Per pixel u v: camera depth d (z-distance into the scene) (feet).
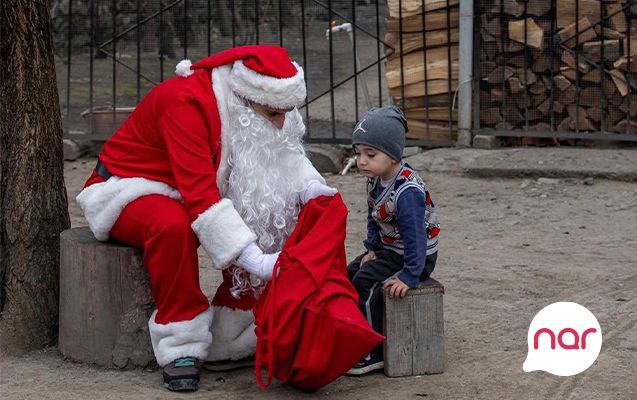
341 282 14.99
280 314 14.71
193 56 49.98
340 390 15.44
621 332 17.87
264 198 15.53
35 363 16.87
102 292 16.25
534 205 27.73
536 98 32.83
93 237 16.74
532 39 32.22
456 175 31.07
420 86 33.53
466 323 18.52
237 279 15.80
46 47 17.66
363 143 15.30
